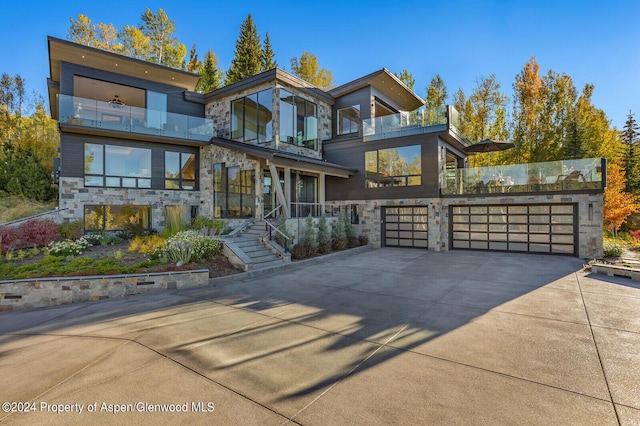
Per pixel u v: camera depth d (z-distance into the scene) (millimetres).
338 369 4234
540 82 28156
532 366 4258
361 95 19875
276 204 16891
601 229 13523
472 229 16609
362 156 18734
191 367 4328
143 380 3994
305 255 13328
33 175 19453
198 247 11016
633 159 30109
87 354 4812
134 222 16812
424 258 14047
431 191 16609
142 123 16703
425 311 6680
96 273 8891
